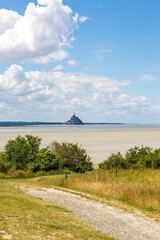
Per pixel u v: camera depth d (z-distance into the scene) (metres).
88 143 67.94
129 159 31.94
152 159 29.89
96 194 16.80
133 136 101.50
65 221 9.77
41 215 9.63
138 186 16.97
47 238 6.73
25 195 13.80
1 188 14.05
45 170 30.00
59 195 16.14
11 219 8.05
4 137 86.31
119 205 13.77
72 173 29.94
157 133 129.00
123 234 9.18
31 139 35.72
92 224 10.15
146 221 10.97
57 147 34.91
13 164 30.84
